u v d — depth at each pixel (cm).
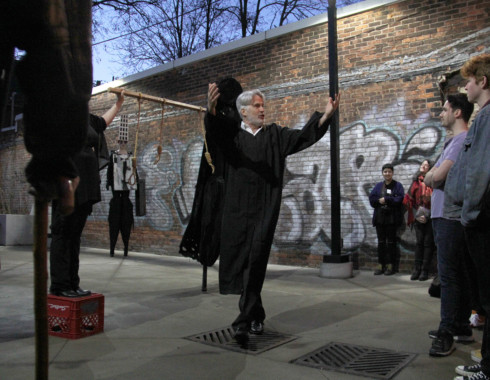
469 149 234
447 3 641
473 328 367
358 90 716
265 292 520
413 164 662
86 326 336
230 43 866
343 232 721
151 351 301
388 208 645
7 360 276
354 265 708
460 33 630
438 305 450
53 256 344
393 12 687
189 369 267
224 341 326
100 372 260
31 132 96
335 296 496
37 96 92
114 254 932
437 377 258
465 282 307
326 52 747
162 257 903
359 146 712
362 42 714
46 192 104
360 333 349
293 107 781
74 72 93
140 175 1024
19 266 688
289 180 782
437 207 305
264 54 822
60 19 90
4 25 88
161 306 438
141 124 1030
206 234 357
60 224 341
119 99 413
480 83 258
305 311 423
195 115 927
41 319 105
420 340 330
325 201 743
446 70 639
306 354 298
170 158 967
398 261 667
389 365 277
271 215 318
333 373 264
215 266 756
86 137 100
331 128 646
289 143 331
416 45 666
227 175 330
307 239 757
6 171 1434
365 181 704
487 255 225
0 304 430
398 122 678
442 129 639
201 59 914
